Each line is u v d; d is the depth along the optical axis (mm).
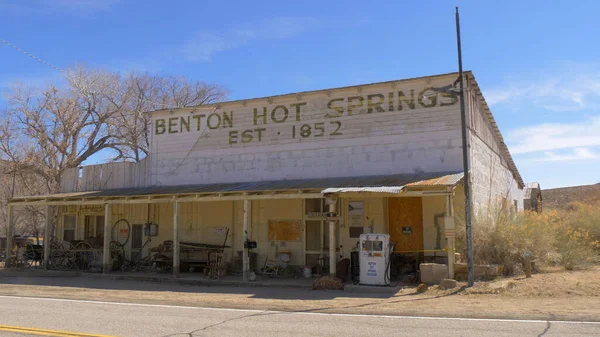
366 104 18438
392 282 15297
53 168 29391
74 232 24172
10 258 22391
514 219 16297
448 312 9984
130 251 22391
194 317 9977
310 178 19031
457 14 13930
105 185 23969
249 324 9125
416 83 17688
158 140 22609
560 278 13938
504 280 13719
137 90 36531
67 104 30781
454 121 16922
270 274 18484
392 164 17734
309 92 19250
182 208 21469
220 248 20000
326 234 18688
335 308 10992
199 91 39938
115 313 10578
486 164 20109
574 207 36500
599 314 9359
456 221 16047
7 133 29734
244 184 19484
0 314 10523
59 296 13758
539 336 7641
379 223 17781
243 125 20719
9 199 22531
